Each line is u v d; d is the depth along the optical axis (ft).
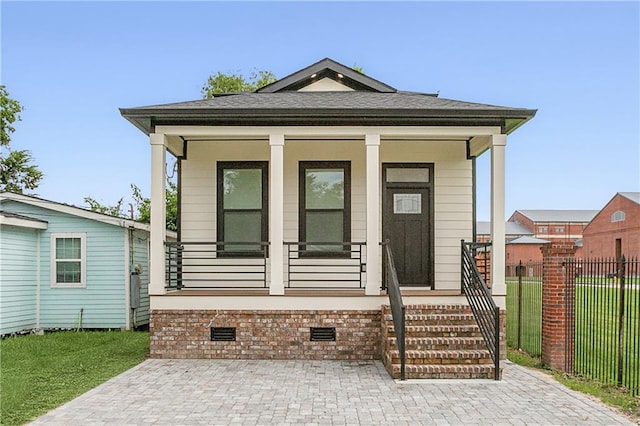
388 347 31.27
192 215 41.65
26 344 41.63
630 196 153.58
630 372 30.96
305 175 41.57
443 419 21.93
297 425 21.15
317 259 40.96
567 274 32.78
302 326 35.12
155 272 35.50
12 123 107.76
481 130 35.78
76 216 51.24
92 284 51.19
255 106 35.91
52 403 24.30
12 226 47.01
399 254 41.42
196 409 23.34
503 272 35.24
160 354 35.29
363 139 41.01
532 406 23.90
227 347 35.12
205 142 41.88
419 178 41.75
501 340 34.78
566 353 32.55
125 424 21.29
